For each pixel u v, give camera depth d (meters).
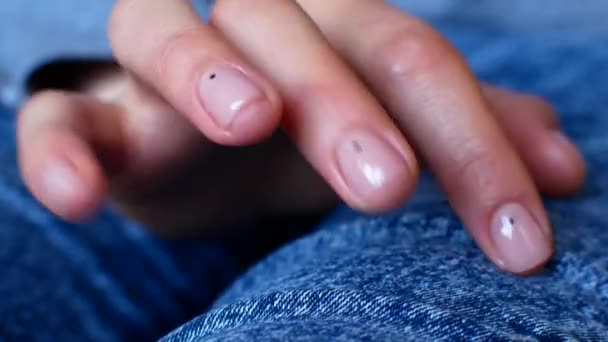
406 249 0.19
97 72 0.30
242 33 0.20
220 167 0.26
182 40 0.20
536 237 0.20
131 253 0.28
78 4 0.40
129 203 0.26
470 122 0.21
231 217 0.28
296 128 0.19
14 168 0.32
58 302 0.25
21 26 0.41
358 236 0.21
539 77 0.43
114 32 0.21
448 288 0.17
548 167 0.25
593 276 0.20
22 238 0.27
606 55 0.45
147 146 0.24
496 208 0.21
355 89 0.19
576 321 0.18
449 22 0.55
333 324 0.16
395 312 0.16
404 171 0.18
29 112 0.22
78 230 0.28
